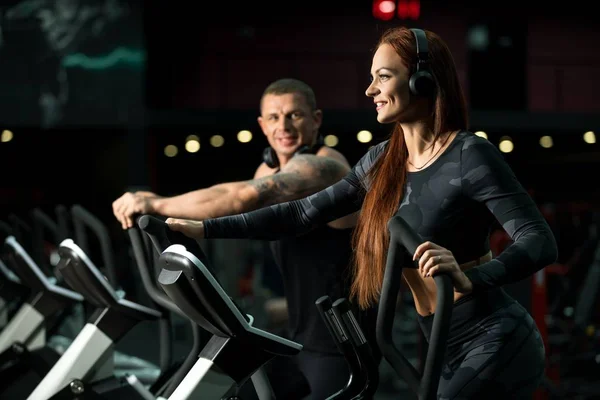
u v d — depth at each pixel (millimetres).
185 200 2348
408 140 1984
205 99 14812
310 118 2846
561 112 14758
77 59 12430
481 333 1854
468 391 1815
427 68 1925
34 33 12281
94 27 12484
